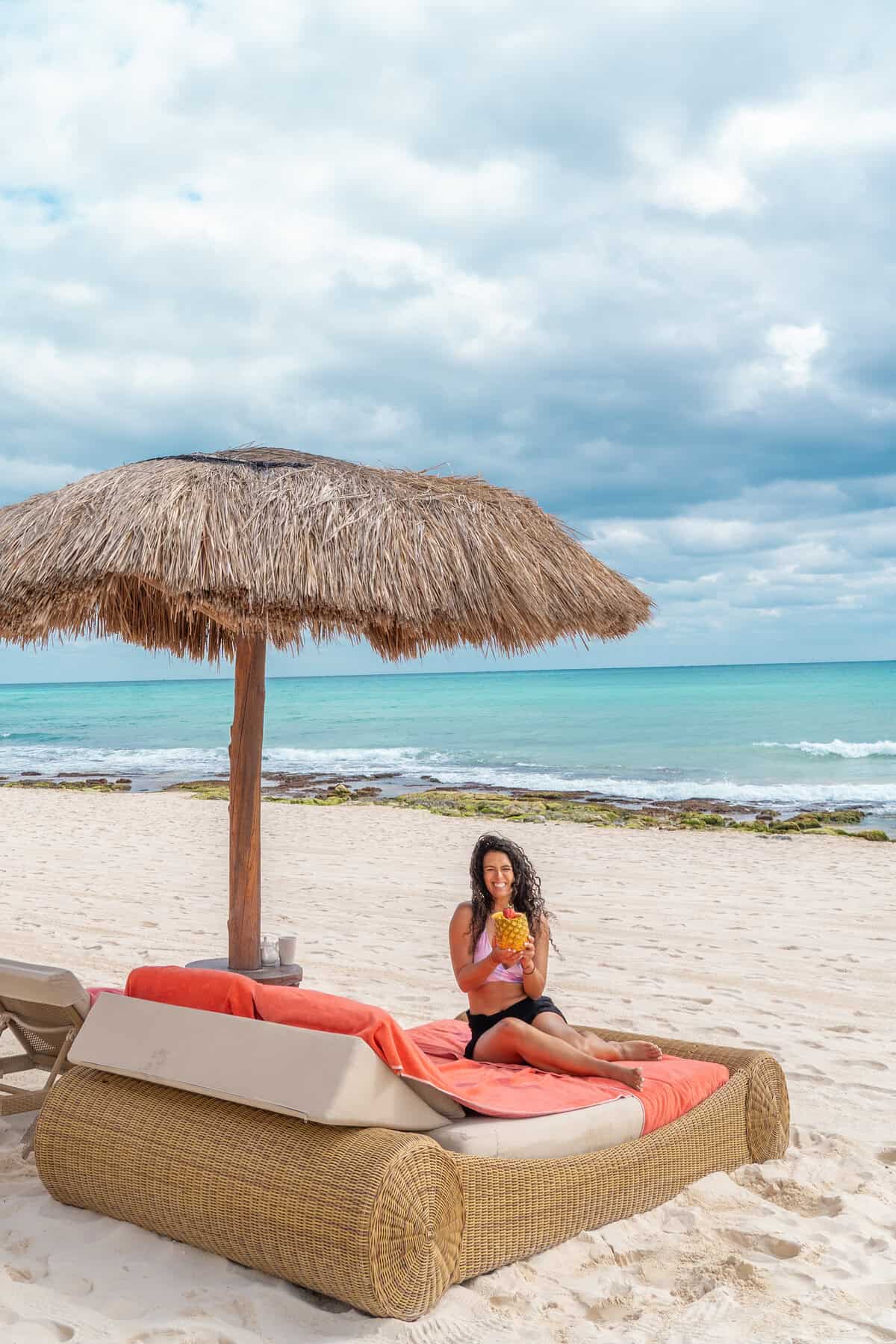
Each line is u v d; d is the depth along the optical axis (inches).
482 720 1674.5
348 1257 106.6
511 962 157.2
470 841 563.8
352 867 474.9
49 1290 114.3
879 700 1865.2
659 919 360.5
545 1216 124.0
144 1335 104.8
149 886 414.0
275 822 644.7
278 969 198.4
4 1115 158.1
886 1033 228.8
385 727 1594.5
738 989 266.8
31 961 287.3
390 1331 106.1
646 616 197.3
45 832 587.8
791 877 453.1
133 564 149.3
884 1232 131.2
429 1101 124.2
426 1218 110.5
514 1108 131.3
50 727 1825.8
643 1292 115.8
